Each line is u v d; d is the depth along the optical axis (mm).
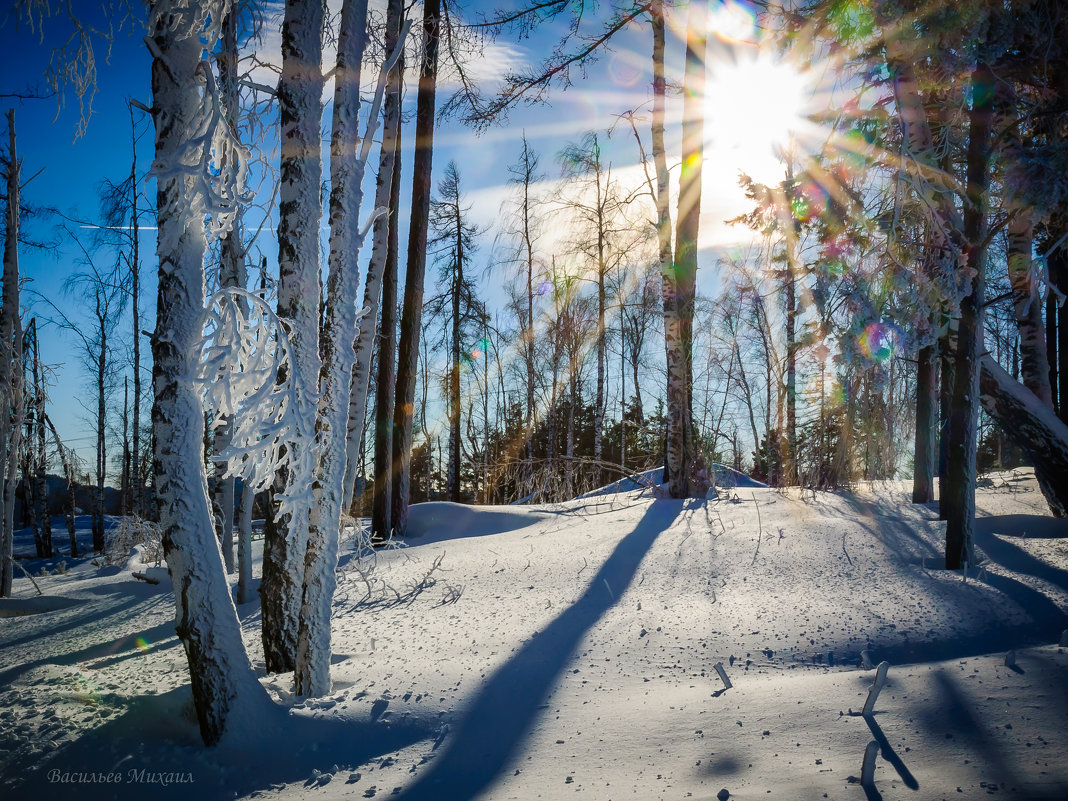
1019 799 2896
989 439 23766
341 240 5469
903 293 7242
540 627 6309
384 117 12117
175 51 4641
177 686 5656
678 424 13453
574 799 3436
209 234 4852
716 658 5266
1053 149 6805
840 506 11062
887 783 3189
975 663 4465
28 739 4590
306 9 5324
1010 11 7074
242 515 9883
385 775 3965
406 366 13703
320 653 5129
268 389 4555
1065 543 7660
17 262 13977
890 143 8516
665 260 13664
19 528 30297
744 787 3340
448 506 14398
